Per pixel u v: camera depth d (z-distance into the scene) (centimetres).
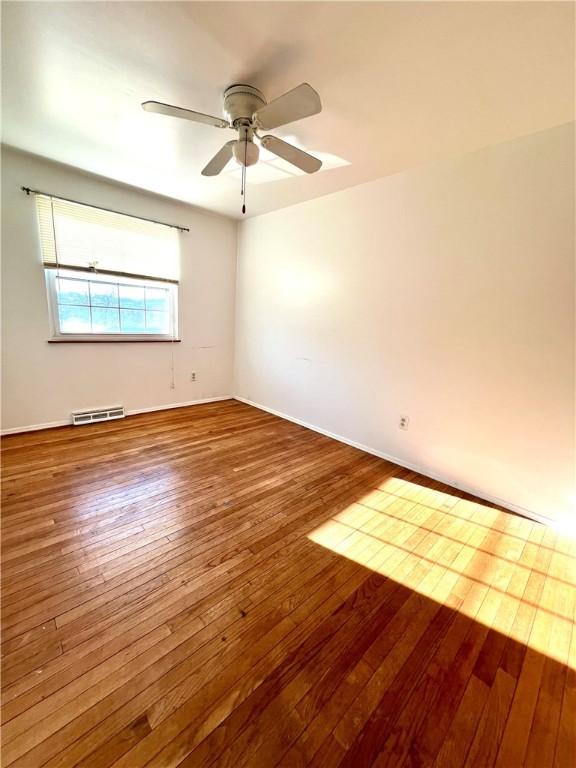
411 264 254
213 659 118
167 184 298
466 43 132
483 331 221
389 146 212
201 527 187
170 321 379
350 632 131
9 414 288
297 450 299
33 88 170
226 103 169
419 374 259
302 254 339
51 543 168
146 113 191
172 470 249
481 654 125
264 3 118
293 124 190
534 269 196
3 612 130
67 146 236
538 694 112
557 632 136
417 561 171
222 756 92
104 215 305
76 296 310
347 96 167
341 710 105
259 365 410
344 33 129
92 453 268
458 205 224
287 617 136
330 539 184
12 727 95
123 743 93
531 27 123
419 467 266
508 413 215
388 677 115
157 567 157
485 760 95
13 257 270
